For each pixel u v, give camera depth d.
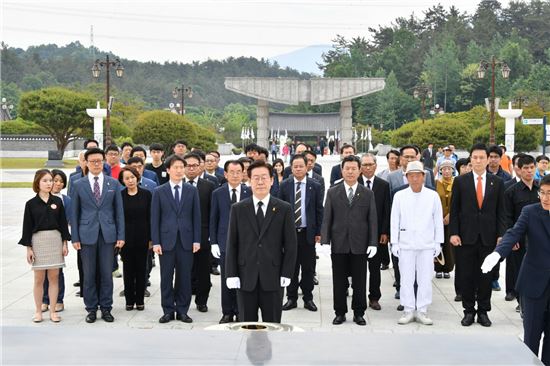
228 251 6.11
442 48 92.31
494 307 8.55
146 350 2.81
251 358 2.74
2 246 13.12
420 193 7.77
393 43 101.94
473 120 55.22
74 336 2.98
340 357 2.76
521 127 41.03
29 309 8.29
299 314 8.23
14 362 2.69
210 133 44.00
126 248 8.23
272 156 43.06
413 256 7.79
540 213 5.57
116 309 8.44
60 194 8.47
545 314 5.62
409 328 7.57
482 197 7.67
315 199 8.48
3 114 72.06
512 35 94.88
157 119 38.31
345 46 106.75
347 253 7.70
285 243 6.08
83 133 41.84
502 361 2.73
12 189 26.16
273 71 159.38
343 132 43.59
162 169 10.62
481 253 7.64
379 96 84.06
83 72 118.94
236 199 7.68
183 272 7.83
